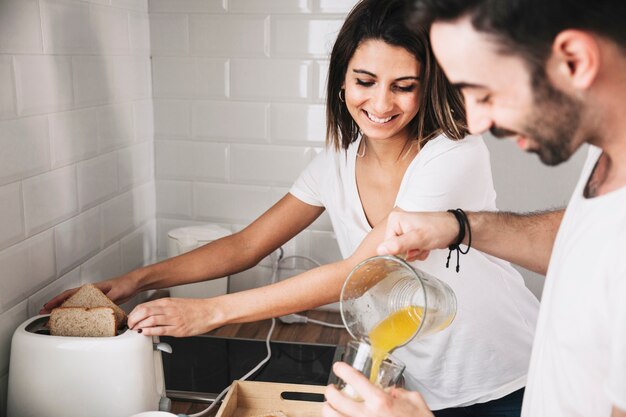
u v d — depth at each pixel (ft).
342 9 5.91
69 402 3.75
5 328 4.02
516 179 5.91
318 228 6.34
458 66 2.16
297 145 6.27
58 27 4.49
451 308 3.31
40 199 4.35
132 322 3.89
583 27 1.93
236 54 6.14
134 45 5.86
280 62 6.10
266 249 4.97
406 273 3.14
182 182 6.49
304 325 6.05
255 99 6.22
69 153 4.72
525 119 2.15
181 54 6.20
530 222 3.55
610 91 2.05
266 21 6.03
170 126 6.37
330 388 2.65
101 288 4.37
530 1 1.93
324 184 4.72
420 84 3.92
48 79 4.39
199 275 4.80
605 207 2.22
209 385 4.94
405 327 3.04
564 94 2.07
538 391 2.58
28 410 3.80
